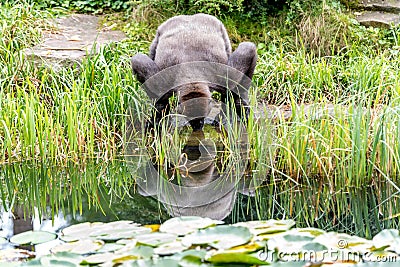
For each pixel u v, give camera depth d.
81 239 3.83
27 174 6.02
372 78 7.36
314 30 8.70
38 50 8.12
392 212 4.83
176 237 3.80
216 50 6.62
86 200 5.20
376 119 5.59
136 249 3.61
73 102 6.55
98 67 7.45
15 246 3.86
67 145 6.45
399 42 8.52
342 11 9.34
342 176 5.43
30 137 6.34
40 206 5.08
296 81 7.70
